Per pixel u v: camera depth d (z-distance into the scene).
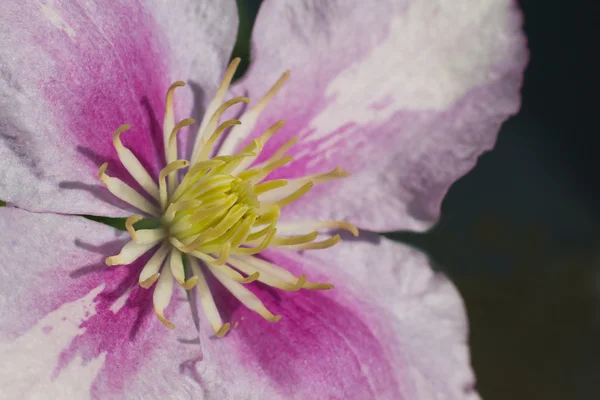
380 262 0.25
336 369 0.24
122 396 0.22
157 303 0.23
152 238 0.23
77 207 0.22
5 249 0.21
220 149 0.24
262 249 0.23
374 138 0.25
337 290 0.25
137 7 0.23
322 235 0.25
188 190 0.23
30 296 0.22
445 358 0.25
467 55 0.25
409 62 0.25
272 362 0.23
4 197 0.22
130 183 0.23
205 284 0.23
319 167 0.25
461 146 0.25
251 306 0.23
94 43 0.23
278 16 0.24
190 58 0.24
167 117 0.23
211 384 0.23
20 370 0.21
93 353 0.22
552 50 0.39
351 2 0.24
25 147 0.22
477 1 0.25
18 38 0.22
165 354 0.22
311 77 0.24
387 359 0.24
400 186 0.25
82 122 0.23
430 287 0.25
